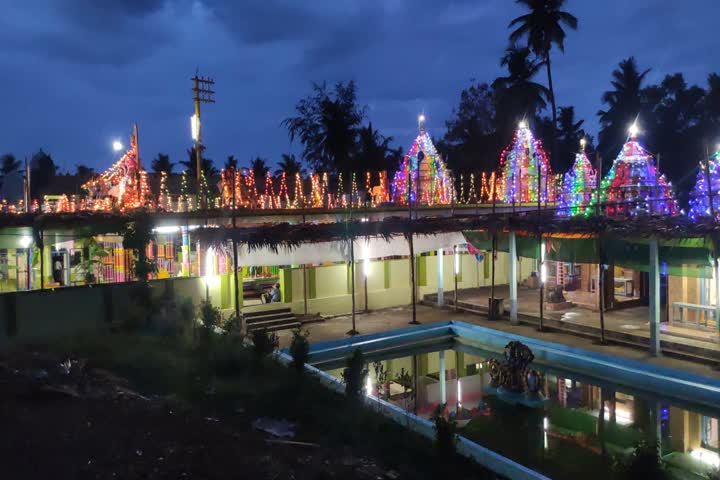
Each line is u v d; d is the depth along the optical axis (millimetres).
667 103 51625
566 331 18703
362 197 35438
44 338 14695
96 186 22328
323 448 8398
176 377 11297
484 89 52656
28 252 19094
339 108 49250
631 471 8414
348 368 11398
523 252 20578
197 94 24234
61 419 8422
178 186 30703
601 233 16656
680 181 45531
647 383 14227
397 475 7801
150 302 16688
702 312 16984
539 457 10500
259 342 13312
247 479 6992
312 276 21812
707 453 10734
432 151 27688
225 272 20172
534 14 42469
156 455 7430
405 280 24359
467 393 14578
